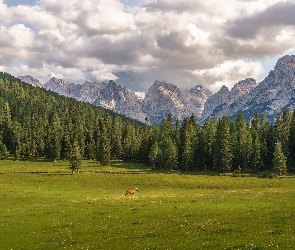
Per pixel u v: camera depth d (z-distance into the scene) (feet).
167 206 157.07
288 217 112.57
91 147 628.69
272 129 491.72
